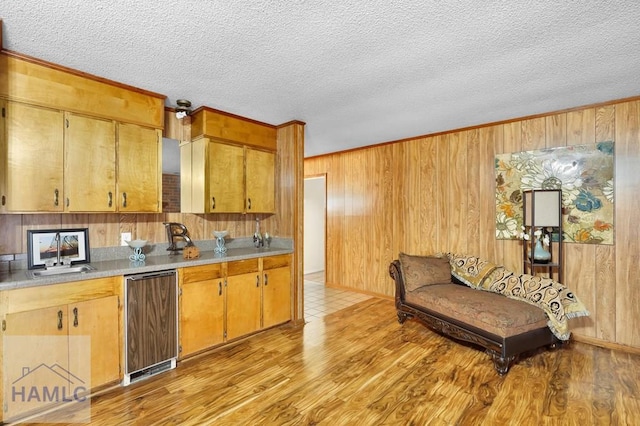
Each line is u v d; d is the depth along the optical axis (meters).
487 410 2.02
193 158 3.18
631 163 2.84
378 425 1.88
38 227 2.34
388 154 4.66
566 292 2.80
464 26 1.73
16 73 2.04
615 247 2.92
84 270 2.25
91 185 2.36
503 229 3.54
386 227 4.70
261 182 3.58
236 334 3.03
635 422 1.89
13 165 2.04
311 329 3.46
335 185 5.43
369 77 2.39
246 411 2.01
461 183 3.90
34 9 1.56
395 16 1.64
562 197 3.17
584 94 2.77
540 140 3.31
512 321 2.50
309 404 2.08
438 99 2.87
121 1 1.50
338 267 5.39
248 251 3.40
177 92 2.69
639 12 1.60
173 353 2.54
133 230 2.84
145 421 1.90
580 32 1.79
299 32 1.78
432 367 2.59
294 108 3.10
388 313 4.02
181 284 2.61
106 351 2.20
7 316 1.84
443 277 3.55
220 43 1.90
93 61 2.14
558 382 2.35
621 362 2.66
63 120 2.23
